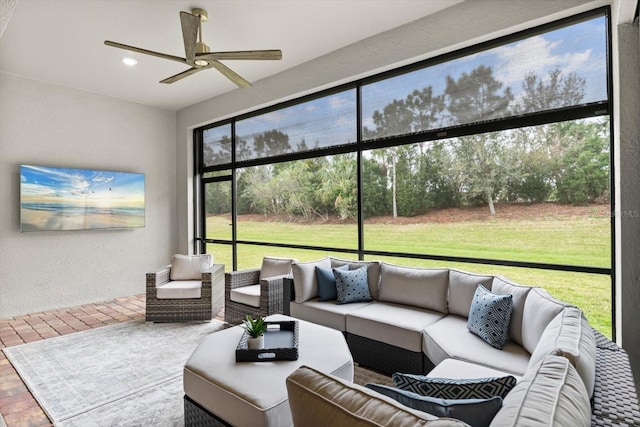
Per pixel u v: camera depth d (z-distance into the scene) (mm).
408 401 1024
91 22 3213
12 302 4324
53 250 4652
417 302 3010
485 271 3148
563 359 1158
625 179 2256
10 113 4336
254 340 2064
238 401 1632
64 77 4484
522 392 965
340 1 3006
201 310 4070
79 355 3129
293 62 4211
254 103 4770
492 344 2189
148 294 4039
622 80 2266
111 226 5109
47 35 3426
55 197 4594
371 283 3373
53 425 2111
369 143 3818
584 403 957
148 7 3000
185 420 1942
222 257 5562
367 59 3654
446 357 2141
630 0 2047
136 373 2781
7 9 2055
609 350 1595
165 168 5832
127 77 4508
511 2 2828
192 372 1891
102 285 5082
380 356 2684
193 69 3020
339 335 2428
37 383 2621
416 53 3326
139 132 5520
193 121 5656
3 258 4277
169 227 5871
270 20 3271
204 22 3266
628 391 1224
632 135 2240
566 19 2695
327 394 957
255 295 3621
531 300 2172
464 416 977
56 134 4688
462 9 3068
